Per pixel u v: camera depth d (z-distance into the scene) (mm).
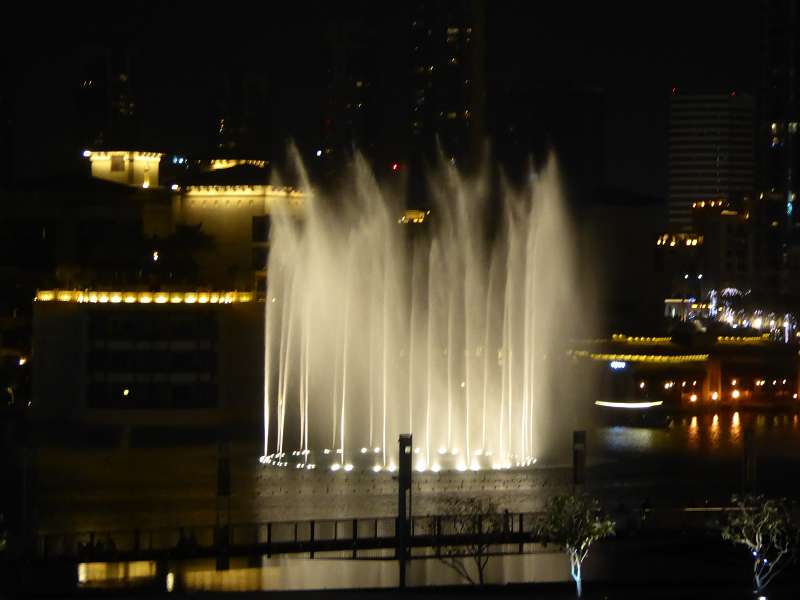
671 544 141500
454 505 148375
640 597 120375
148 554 136000
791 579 129125
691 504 161125
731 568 133125
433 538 140125
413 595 120625
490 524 144125
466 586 124812
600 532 122938
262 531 150125
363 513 163000
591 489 184625
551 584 126062
